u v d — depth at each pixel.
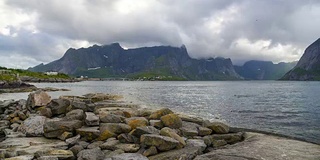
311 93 92.25
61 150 14.05
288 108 45.28
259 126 28.09
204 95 82.25
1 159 12.72
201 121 22.64
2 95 72.62
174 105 49.12
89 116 18.55
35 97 25.56
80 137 16.69
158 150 14.08
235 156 12.56
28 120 19.41
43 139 16.94
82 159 13.02
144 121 18.14
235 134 18.08
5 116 24.12
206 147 16.03
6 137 17.95
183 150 14.07
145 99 61.12
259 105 50.72
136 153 13.11
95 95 52.88
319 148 13.98
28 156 13.02
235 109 43.56
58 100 23.05
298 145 14.62
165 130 15.74
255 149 13.74
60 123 17.52
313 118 33.88
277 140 16.06
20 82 106.44
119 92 94.12
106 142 15.50
